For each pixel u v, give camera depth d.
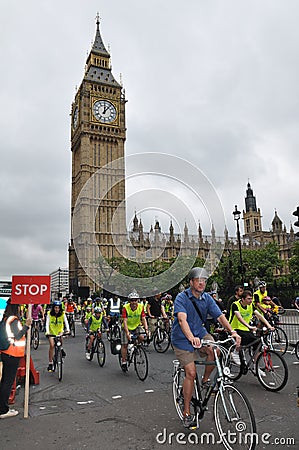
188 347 5.32
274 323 13.70
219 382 4.87
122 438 5.25
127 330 9.66
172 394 7.60
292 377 8.77
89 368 11.05
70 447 4.98
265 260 65.69
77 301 52.47
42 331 23.84
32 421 6.07
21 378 8.77
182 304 5.42
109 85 105.75
